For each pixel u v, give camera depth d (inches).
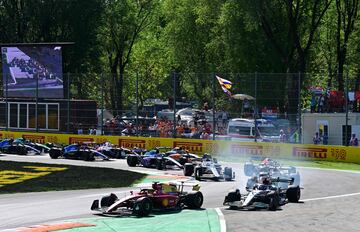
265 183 1501.0
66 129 3543.3
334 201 1603.1
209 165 2057.1
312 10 4168.3
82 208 1344.7
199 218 1192.8
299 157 2913.4
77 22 4859.7
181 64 5585.6
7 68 3700.8
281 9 4143.7
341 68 4392.2
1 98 3772.1
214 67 5172.2
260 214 1300.4
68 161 2672.2
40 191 1701.5
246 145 3006.9
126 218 1184.8
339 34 4360.2
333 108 3107.8
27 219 1184.8
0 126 3772.1
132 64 6476.4
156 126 3262.8
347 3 4306.1
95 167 2380.7
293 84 3100.4
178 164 2365.9
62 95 3560.5
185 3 5349.4
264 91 3149.6
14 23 4896.7
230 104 3437.5
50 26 4911.4
